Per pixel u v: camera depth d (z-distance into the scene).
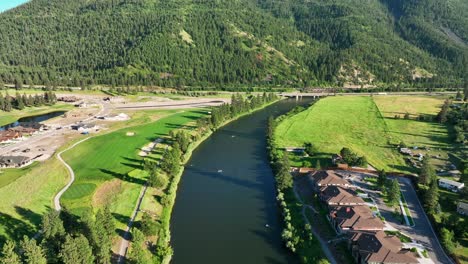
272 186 133.88
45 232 79.38
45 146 163.88
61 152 154.50
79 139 174.75
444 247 93.12
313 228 102.38
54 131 191.25
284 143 180.12
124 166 141.25
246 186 133.75
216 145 182.50
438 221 105.44
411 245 94.00
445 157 161.12
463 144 178.50
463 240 96.38
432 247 93.81
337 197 112.62
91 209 107.56
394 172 139.25
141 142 173.00
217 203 119.94
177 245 95.88
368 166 148.38
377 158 158.88
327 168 144.75
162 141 177.25
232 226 105.88
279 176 127.88
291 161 154.38
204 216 111.31
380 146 175.88
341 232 98.75
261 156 166.38
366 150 169.50
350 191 118.62
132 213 107.69
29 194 113.56
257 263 89.06
